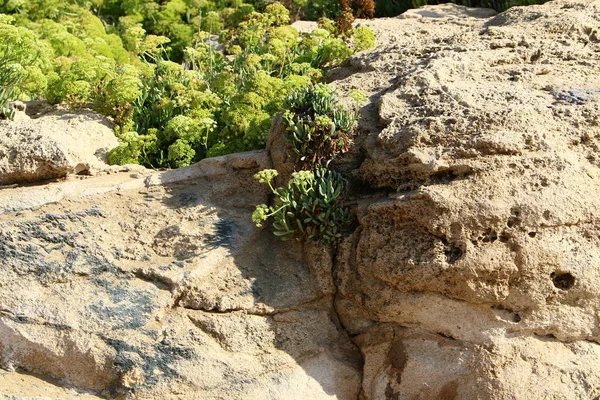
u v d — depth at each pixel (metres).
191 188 6.72
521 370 5.59
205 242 6.31
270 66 8.80
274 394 5.77
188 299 6.03
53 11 11.10
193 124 7.21
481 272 5.61
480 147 5.91
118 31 11.70
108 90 7.52
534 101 6.37
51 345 5.89
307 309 6.18
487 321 5.69
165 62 8.27
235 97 7.54
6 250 6.14
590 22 7.70
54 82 7.85
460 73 7.03
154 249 6.28
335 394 5.93
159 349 5.83
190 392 5.75
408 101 6.70
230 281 6.15
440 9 11.02
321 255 6.28
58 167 6.72
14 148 6.70
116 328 5.90
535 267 5.61
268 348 5.96
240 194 6.71
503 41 7.53
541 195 5.70
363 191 6.43
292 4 11.85
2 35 7.59
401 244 5.88
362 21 10.39
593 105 6.27
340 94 7.24
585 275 5.64
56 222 6.29
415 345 5.85
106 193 6.55
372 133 6.56
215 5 11.75
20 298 6.00
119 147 7.16
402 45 8.14
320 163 6.53
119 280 6.09
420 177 6.00
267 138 7.00
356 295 6.13
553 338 5.71
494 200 5.68
